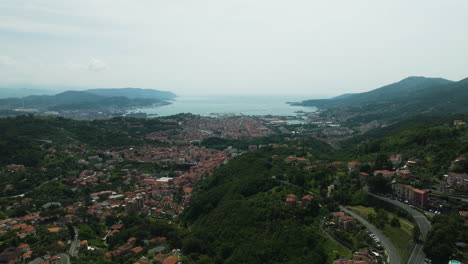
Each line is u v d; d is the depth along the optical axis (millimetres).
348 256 126750
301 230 149250
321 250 134000
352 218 151125
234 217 183125
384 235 137625
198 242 170375
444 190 170250
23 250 163250
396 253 124750
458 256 115875
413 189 166625
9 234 178125
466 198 160250
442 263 117625
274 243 147875
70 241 180125
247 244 156875
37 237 178250
